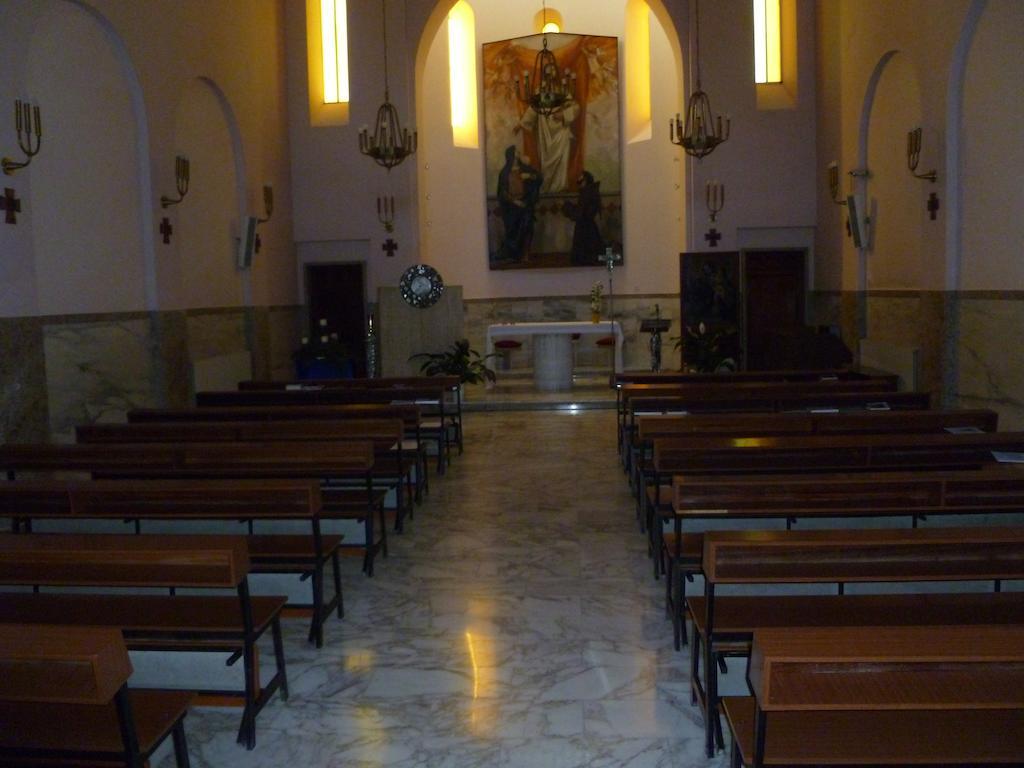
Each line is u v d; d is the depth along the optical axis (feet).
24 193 24.09
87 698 7.70
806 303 49.08
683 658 14.99
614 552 21.22
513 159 57.06
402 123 48.39
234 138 41.01
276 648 13.61
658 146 55.47
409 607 17.75
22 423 23.97
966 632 7.73
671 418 19.94
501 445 35.83
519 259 57.62
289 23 48.73
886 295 37.81
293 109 49.19
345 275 50.57
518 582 19.17
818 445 16.56
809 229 48.67
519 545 21.97
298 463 17.58
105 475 17.93
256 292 43.01
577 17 56.59
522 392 48.52
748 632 11.35
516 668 14.74
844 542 10.23
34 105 24.45
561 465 31.63
